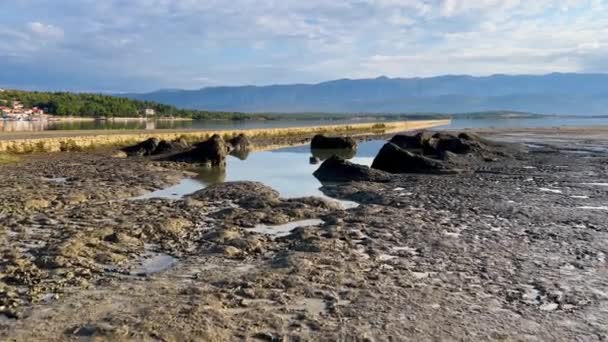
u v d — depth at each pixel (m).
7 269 11.27
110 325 8.45
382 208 18.78
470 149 39.97
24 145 40.12
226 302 9.69
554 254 13.14
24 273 11.09
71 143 43.94
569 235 15.10
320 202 19.52
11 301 9.56
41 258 11.94
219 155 35.44
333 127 88.50
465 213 18.22
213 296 9.89
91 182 24.84
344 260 12.34
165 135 53.62
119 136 49.47
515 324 8.95
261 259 12.59
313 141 53.34
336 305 9.63
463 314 9.31
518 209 18.92
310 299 9.95
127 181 25.70
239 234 14.82
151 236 14.55
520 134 76.12
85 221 16.27
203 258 12.55
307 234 14.66
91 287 10.42
